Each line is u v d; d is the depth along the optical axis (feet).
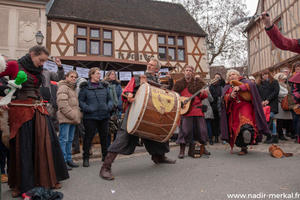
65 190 9.78
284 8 45.39
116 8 51.37
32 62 9.45
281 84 21.67
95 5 49.55
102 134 15.07
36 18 40.34
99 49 45.93
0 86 9.05
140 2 57.06
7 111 10.30
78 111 14.24
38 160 9.28
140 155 17.22
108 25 46.65
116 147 11.45
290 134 23.98
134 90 12.05
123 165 14.10
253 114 15.30
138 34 48.55
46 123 9.82
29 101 9.51
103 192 9.45
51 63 22.17
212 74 71.20
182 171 12.12
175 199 8.48
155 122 10.88
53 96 16.15
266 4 52.42
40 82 10.07
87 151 14.32
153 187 9.85
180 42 52.80
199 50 53.16
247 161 13.78
